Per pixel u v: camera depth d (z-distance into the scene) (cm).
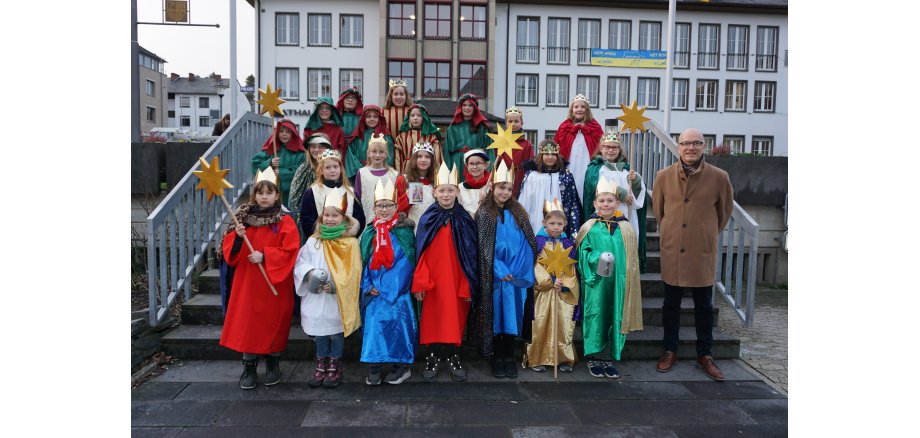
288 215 359
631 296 382
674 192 399
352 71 2355
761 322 561
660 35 2475
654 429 312
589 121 527
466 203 418
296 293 353
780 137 2561
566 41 2430
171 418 316
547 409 335
